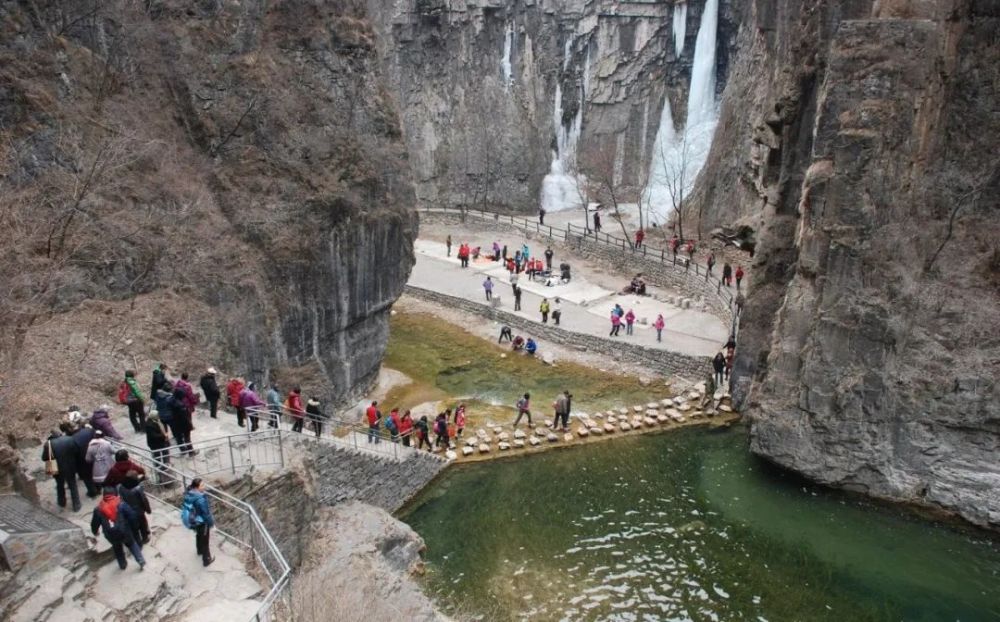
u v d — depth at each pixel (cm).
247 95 2931
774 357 2916
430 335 4506
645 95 7075
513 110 7075
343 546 2219
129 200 2559
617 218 6406
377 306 3450
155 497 1784
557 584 2352
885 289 2634
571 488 2892
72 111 2481
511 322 4566
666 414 3481
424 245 6031
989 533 2588
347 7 3259
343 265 3186
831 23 3023
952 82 2683
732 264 4994
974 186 2675
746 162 5006
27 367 2100
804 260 2808
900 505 2736
